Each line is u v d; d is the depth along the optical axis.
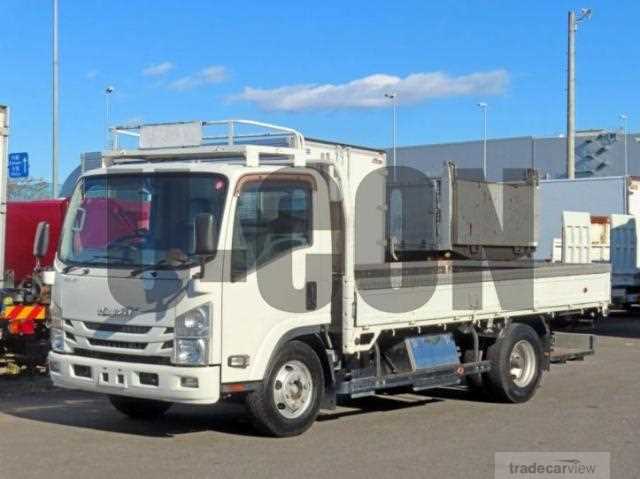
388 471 7.56
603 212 25.00
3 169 11.84
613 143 50.91
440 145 58.16
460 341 11.00
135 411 9.78
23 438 8.84
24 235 14.27
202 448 8.38
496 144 56.31
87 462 7.83
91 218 8.90
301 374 8.89
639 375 13.57
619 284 22.64
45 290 12.27
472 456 8.15
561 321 13.23
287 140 9.44
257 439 8.77
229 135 9.23
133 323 8.33
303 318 8.78
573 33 30.03
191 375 7.98
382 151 13.81
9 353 13.40
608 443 8.74
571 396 11.64
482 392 11.25
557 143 54.09
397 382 9.79
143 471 7.52
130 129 9.58
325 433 9.13
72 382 8.77
